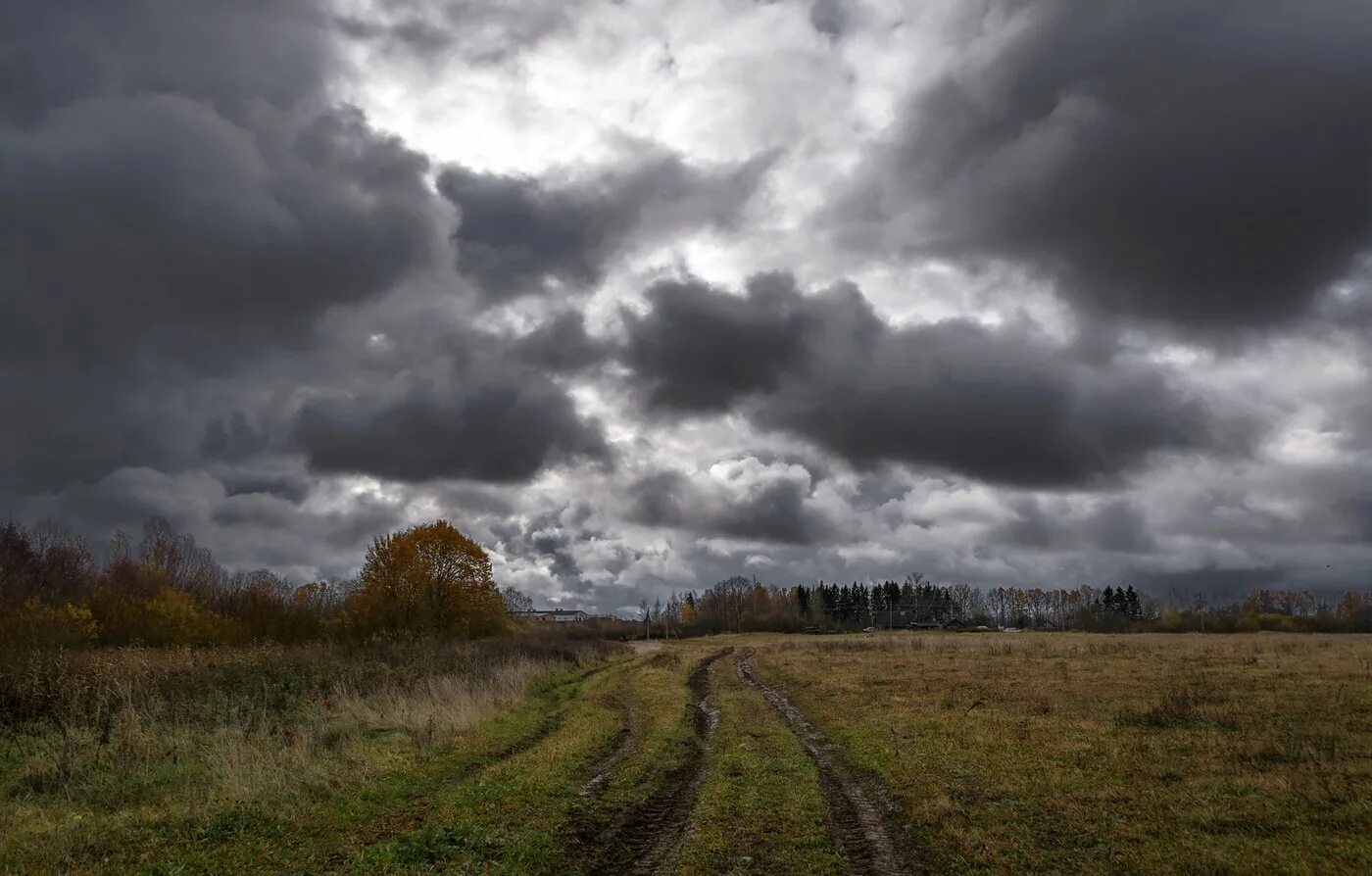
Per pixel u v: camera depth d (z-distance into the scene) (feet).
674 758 62.44
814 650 201.98
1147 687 96.94
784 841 40.83
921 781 51.88
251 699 75.36
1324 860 35.37
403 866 34.86
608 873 36.91
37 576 169.17
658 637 379.76
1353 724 68.18
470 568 192.24
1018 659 149.28
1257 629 365.20
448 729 69.21
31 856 35.53
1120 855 37.04
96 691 69.10
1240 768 53.11
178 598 143.54
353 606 179.01
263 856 36.27
